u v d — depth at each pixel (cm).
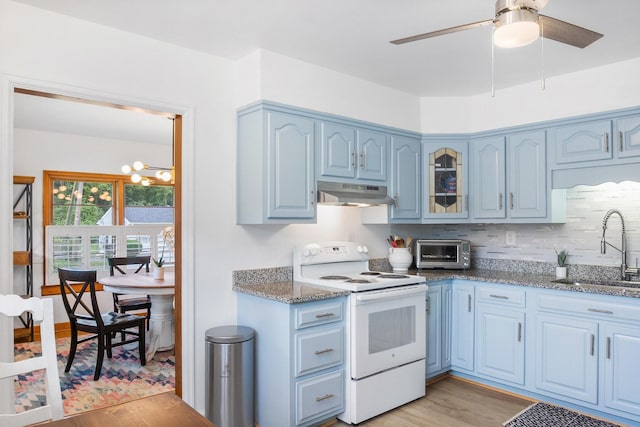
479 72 321
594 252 334
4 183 219
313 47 278
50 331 145
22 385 345
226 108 298
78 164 533
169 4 225
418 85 351
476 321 342
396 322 304
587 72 315
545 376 303
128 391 331
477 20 239
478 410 300
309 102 303
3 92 219
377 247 397
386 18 238
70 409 298
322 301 271
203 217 287
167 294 390
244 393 267
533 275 354
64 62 236
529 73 323
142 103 262
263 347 277
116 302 455
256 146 283
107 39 250
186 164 281
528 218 343
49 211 518
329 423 283
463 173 375
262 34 260
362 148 333
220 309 294
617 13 229
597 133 309
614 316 272
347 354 283
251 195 287
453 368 357
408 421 285
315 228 348
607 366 275
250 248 309
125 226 558
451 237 427
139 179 448
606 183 328
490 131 363
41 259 503
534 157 339
